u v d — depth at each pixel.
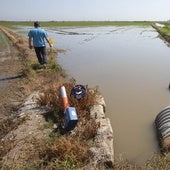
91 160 2.70
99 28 32.69
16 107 4.18
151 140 3.41
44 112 3.74
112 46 12.55
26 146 2.97
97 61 8.24
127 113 4.23
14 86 5.27
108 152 2.79
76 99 3.75
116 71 6.92
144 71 7.00
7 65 7.46
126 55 9.63
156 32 24.92
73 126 3.17
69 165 2.59
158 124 3.60
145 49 11.55
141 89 5.43
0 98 4.63
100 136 3.09
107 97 4.95
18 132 3.27
